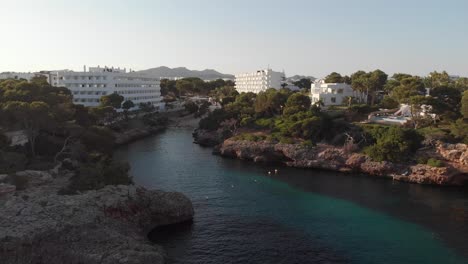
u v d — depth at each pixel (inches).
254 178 3213.6
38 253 1513.3
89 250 1577.3
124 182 2358.5
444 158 3238.2
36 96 3171.8
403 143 3329.2
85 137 2819.9
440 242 1993.1
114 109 5708.7
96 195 2004.2
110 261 1508.4
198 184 2994.6
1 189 1850.4
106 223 1839.3
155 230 2092.8
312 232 2097.7
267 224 2201.0
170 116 7357.3
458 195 2797.7
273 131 4320.9
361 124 4037.9
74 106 3400.6
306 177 3282.5
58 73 6397.6
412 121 3981.3
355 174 3408.0
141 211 2082.9
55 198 1898.4
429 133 3523.6
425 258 1817.2
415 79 4687.5
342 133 3890.3
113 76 6648.6
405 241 1999.3
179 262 1740.9
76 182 2156.7
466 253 1873.8
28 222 1644.9
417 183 3117.6
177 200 2237.9
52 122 2645.2
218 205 2512.3
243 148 4003.4
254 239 1996.8
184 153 4234.7
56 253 1528.1
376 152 3383.4
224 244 1932.8
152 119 6294.3
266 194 2770.7
